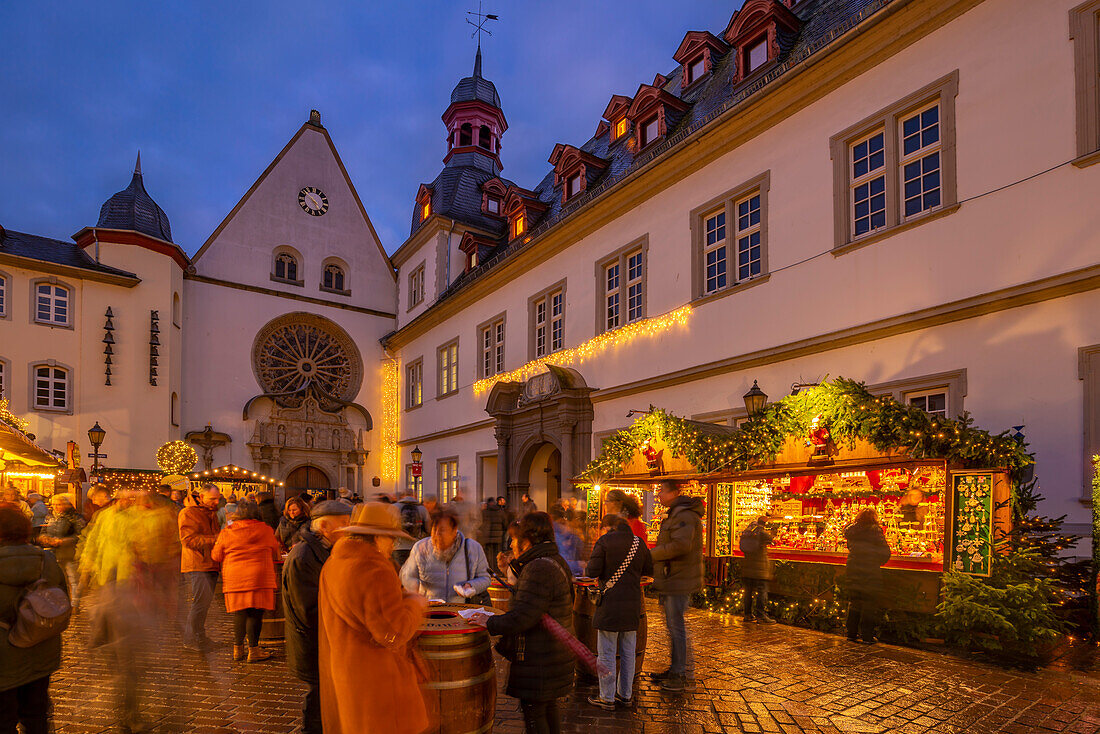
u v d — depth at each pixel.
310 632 4.71
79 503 19.33
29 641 3.81
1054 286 8.77
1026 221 9.17
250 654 6.85
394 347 30.52
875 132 11.37
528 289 20.70
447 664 3.96
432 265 28.58
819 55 11.88
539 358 19.84
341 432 29.12
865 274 11.16
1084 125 8.68
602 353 17.17
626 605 5.36
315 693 4.71
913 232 10.52
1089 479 8.34
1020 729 4.96
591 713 5.30
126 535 5.16
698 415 14.16
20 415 21.81
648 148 17.61
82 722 5.22
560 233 18.92
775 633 8.24
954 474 7.44
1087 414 8.42
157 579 5.34
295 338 29.19
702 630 8.43
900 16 10.85
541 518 4.32
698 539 6.14
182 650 7.37
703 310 14.26
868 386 10.98
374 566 3.28
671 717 5.23
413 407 28.44
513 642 4.18
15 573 3.85
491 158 32.78
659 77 20.86
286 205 29.61
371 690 3.19
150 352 24.16
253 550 6.94
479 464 22.72
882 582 7.83
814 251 12.05
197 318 26.86
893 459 8.05
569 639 4.20
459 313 24.98
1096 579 7.55
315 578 4.79
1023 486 8.27
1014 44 9.50
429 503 11.51
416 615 3.33
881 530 7.89
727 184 13.99
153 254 24.72
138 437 23.56
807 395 9.18
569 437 17.41
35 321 22.44
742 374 13.26
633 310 16.64
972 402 9.63
